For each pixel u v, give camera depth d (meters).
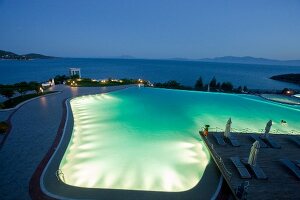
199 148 15.72
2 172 10.72
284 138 15.90
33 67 151.75
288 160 12.04
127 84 44.16
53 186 9.73
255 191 9.49
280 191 9.55
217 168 12.07
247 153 13.18
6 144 13.99
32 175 10.51
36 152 12.92
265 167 11.62
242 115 25.69
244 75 122.38
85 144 15.84
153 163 13.40
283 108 29.55
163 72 125.75
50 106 24.31
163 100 32.28
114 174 12.04
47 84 39.25
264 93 40.38
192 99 33.66
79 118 21.66
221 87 43.38
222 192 9.97
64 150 13.25
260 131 20.17
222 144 14.17
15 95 30.89
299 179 10.48
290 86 75.69
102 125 20.19
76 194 9.24
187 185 11.30
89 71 126.38
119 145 15.88
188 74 115.38
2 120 19.03
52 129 16.91
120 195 9.33
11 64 193.38
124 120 21.97
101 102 29.31
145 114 24.52
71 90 35.84
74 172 12.10
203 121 22.75
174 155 14.54
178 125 21.05
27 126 17.52
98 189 9.69
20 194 9.13
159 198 9.24
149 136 17.86
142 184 11.21
